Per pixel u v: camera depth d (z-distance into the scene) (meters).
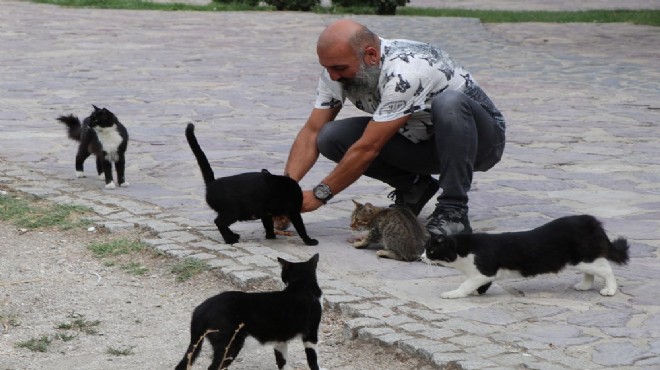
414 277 6.69
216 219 7.38
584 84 16.14
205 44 21.00
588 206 8.60
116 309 6.29
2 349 5.63
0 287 6.65
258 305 4.97
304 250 7.29
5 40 20.59
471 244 6.14
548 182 9.53
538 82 16.34
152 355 5.56
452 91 7.10
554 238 6.12
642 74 17.30
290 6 30.17
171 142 11.36
